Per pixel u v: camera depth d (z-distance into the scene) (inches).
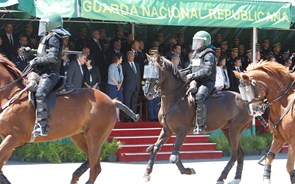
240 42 1005.2
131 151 764.0
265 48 982.4
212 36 986.7
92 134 505.4
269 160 524.1
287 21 803.4
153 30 946.1
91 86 771.4
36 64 481.7
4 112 477.7
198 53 577.0
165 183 601.6
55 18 489.1
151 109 836.0
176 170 689.6
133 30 922.1
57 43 484.7
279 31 1043.3
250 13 783.1
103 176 639.1
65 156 736.3
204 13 759.1
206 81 576.4
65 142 745.0
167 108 572.7
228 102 590.2
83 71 766.5
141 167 708.7
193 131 578.2
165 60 566.3
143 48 899.4
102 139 511.5
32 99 480.4
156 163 744.3
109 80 797.2
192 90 566.9
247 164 750.5
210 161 768.3
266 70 512.1
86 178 627.2
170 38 959.0
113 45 838.5
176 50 850.1
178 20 743.7
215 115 582.2
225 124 589.9
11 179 608.7
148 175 586.2
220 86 827.4
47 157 725.3
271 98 510.0
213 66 572.7
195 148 791.1
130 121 829.2
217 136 814.5
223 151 811.4
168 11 738.8
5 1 666.2
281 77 510.3
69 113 494.3
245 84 510.0
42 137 489.7
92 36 837.8
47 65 486.0
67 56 767.1
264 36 1030.4
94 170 506.3
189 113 570.6
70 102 496.1
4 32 834.2
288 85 509.0
